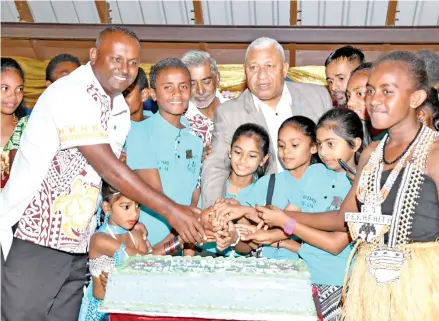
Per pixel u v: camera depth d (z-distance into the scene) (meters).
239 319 1.77
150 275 1.85
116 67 2.47
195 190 3.05
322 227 2.51
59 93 2.43
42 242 2.49
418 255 2.07
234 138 2.85
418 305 2.06
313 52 5.44
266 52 3.08
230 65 5.43
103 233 2.65
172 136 3.01
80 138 2.40
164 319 1.81
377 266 2.10
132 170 2.66
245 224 2.69
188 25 5.46
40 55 5.64
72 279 2.62
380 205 2.11
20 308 2.54
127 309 1.80
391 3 5.58
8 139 3.55
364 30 5.30
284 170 2.92
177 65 3.01
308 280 1.82
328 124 2.64
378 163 2.19
